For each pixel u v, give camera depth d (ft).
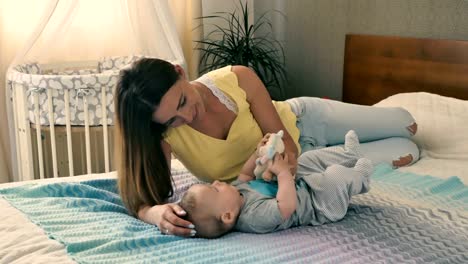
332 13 11.35
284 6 12.79
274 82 13.28
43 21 9.23
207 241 5.00
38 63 10.11
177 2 12.07
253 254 4.62
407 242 4.77
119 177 5.65
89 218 5.41
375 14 10.30
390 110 7.79
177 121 5.44
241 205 5.31
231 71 6.28
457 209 5.56
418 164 7.55
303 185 5.50
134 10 10.52
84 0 11.07
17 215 5.44
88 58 11.37
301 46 12.42
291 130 6.98
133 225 5.28
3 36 10.37
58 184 6.21
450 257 4.46
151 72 5.16
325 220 5.33
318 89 12.09
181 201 5.34
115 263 4.41
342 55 11.25
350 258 4.46
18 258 4.56
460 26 8.77
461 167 7.16
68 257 4.54
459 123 7.87
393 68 9.80
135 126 5.35
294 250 4.70
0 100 10.43
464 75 8.61
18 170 9.67
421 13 9.40
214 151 6.00
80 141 10.85
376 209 5.53
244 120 6.15
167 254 4.60
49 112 8.83
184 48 12.36
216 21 13.05
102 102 8.93
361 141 7.72
